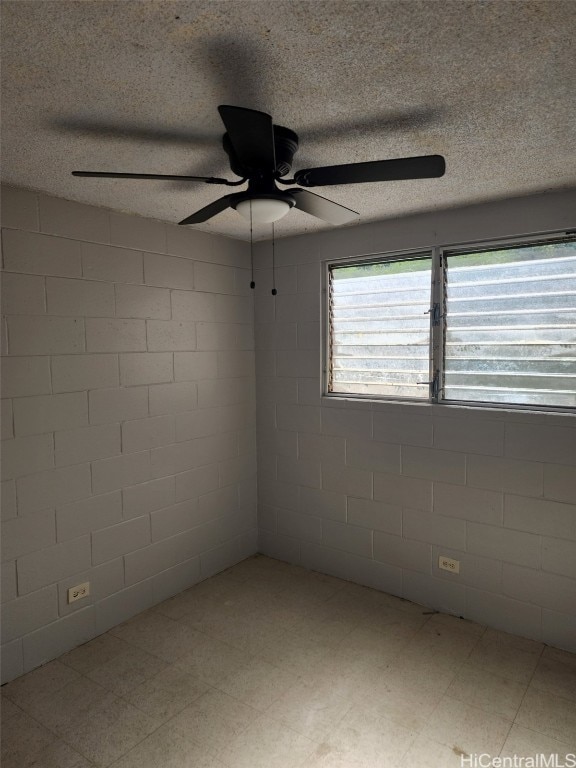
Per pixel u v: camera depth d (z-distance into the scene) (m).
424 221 2.96
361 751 2.02
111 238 2.81
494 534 2.84
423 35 1.27
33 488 2.49
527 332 2.75
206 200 2.62
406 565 3.18
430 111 1.69
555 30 1.25
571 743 2.04
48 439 2.54
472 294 2.91
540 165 2.19
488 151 2.03
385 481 3.23
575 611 2.61
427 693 2.34
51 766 1.96
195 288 3.32
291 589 3.34
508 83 1.51
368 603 3.15
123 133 1.81
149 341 3.04
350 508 3.40
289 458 3.68
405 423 3.12
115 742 2.07
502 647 2.69
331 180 1.70
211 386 3.47
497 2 1.15
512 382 2.81
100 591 2.82
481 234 2.77
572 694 2.32
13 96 1.54
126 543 2.96
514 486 2.76
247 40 1.28
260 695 2.34
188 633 2.84
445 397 3.04
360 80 1.49
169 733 2.12
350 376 3.41
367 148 1.99
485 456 2.84
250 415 3.80
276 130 1.76
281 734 2.11
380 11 1.17
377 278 3.25
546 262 2.68
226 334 3.56
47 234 2.51
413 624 2.92
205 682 2.43
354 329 3.37
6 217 2.35
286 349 3.63
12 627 2.43
